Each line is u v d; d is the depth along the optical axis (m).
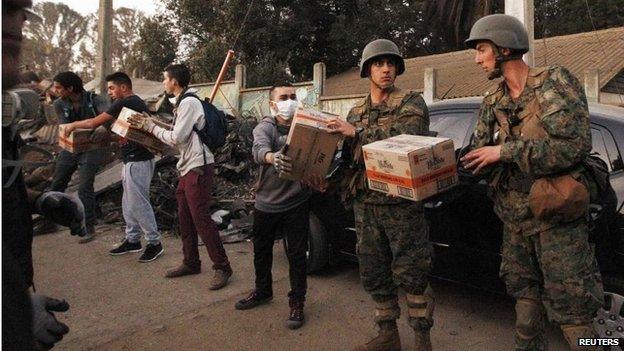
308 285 3.99
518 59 2.07
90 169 5.12
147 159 4.51
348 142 2.60
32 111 1.20
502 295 3.04
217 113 3.85
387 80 2.47
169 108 8.11
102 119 4.45
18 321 0.73
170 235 5.53
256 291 3.49
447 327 3.21
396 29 23.39
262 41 21.03
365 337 3.06
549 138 1.90
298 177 2.65
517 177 2.07
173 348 2.95
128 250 4.80
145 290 3.87
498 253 2.95
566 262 1.92
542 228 1.96
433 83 11.27
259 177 3.23
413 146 2.16
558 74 1.96
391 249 2.54
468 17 21.67
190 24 22.00
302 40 22.42
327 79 21.52
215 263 3.86
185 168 3.77
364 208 2.59
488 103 2.21
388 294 2.70
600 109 2.91
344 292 3.83
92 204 5.28
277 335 3.10
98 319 3.36
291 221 3.17
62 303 1.38
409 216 2.44
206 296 3.73
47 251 4.94
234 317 3.36
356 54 23.31
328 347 2.94
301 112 2.57
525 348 2.17
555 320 1.97
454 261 3.24
